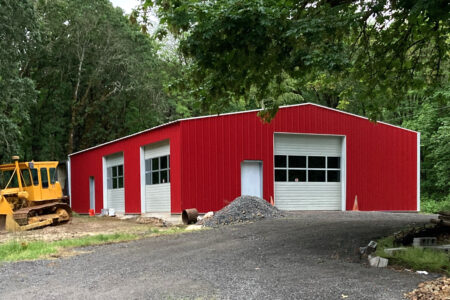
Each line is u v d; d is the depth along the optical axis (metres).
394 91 12.05
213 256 8.00
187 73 9.64
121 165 22.86
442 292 5.07
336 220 12.92
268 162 17.48
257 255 7.92
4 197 15.67
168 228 13.83
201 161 16.28
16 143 22.30
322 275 6.15
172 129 16.81
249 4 7.39
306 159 18.69
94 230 14.23
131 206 20.88
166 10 8.06
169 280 6.18
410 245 8.13
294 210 18.16
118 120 38.25
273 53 8.34
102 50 32.50
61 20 30.88
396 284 5.60
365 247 7.70
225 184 16.64
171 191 16.70
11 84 21.34
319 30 7.55
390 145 20.06
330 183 19.08
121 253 8.79
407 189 20.22
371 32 10.45
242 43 7.89
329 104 36.19
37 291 5.83
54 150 34.91
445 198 29.75
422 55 12.20
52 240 11.62
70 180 28.91
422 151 32.53
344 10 8.23
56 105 34.03
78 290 5.80
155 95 33.25
